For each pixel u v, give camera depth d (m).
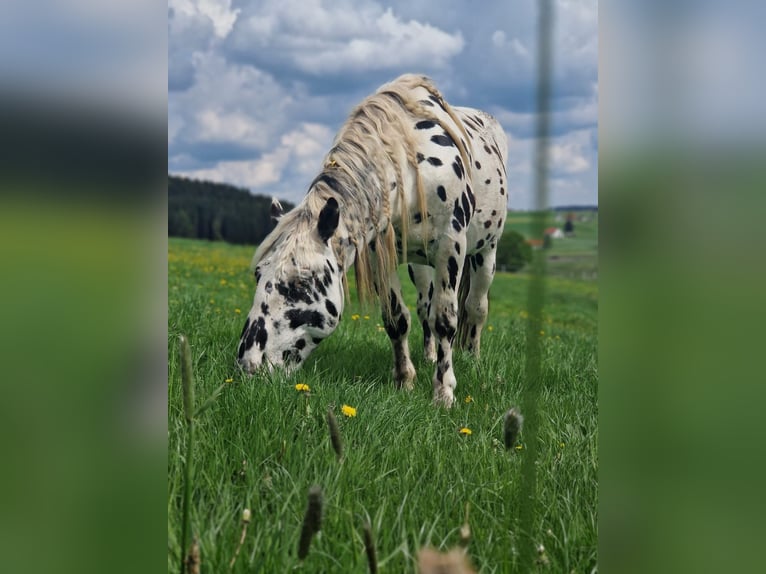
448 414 3.63
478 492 2.37
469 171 4.32
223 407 2.86
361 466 2.41
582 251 37.09
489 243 5.18
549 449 2.81
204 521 1.81
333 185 3.78
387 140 3.97
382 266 4.00
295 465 2.34
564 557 1.91
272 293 3.57
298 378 3.50
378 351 5.24
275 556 1.69
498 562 1.77
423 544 1.88
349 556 1.72
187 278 10.27
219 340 4.45
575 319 15.91
